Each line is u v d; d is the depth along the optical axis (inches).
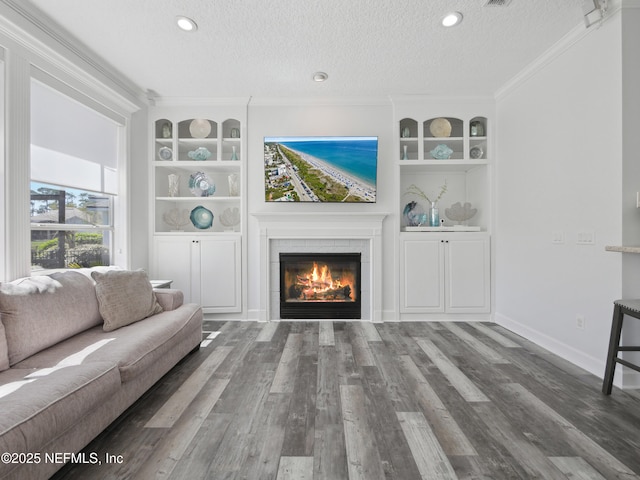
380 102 146.6
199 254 147.6
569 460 56.7
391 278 148.5
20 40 84.7
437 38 100.9
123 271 98.3
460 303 145.8
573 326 99.3
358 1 84.5
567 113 100.7
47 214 99.2
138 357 71.2
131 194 134.8
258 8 87.1
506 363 99.4
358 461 56.4
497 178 142.7
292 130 148.2
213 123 157.6
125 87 131.5
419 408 73.7
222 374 91.7
